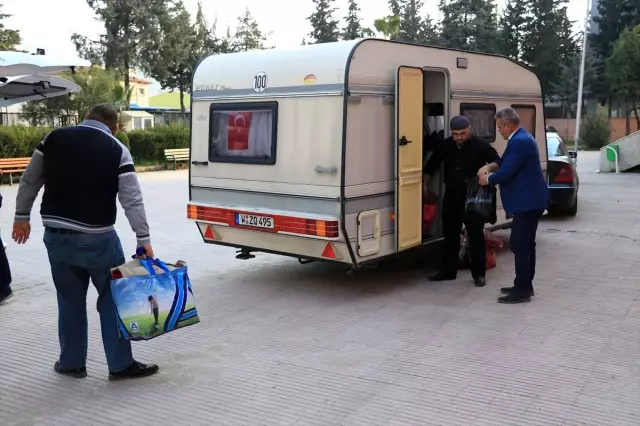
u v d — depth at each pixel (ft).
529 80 27.48
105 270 13.66
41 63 23.09
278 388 13.76
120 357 14.15
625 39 126.31
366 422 12.12
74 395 13.56
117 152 13.43
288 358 15.51
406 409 12.62
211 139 22.59
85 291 14.40
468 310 19.04
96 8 123.85
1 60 22.41
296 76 19.93
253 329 17.74
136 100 180.65
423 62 21.44
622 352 15.47
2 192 55.77
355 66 19.04
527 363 14.87
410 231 21.47
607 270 23.50
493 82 25.00
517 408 12.55
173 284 13.48
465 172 21.21
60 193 13.28
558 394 13.16
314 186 19.74
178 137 84.17
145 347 16.35
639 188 48.24
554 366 14.66
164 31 130.31
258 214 20.97
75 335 14.35
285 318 18.69
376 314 18.86
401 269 24.22
